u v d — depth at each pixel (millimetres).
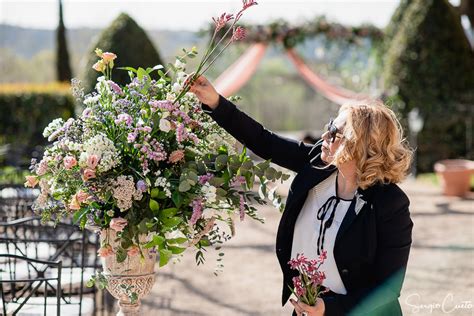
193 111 2584
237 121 2602
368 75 15461
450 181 10484
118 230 2328
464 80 13695
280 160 2654
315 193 2494
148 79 2514
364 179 2324
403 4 14445
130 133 2357
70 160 2336
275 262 6645
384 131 2332
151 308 5102
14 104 14047
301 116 29234
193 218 2369
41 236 4742
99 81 2521
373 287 2334
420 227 8188
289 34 14172
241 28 2492
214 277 6047
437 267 6230
